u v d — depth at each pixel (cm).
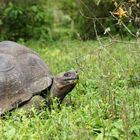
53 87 978
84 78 1162
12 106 938
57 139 802
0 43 1054
